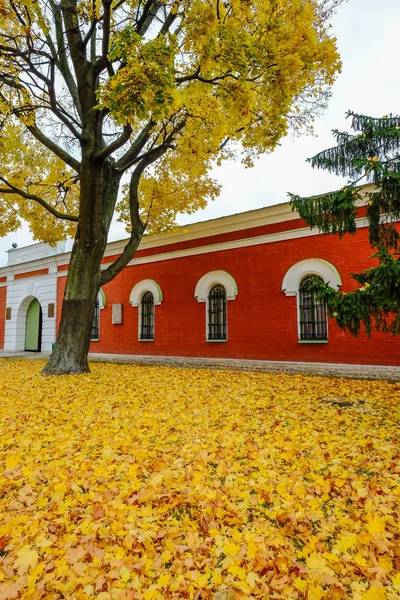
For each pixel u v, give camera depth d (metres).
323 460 3.85
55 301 18.91
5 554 2.39
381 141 6.09
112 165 9.84
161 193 12.06
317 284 5.98
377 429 4.84
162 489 3.19
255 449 4.13
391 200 5.89
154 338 14.99
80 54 8.45
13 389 7.52
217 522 2.72
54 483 3.32
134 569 2.21
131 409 5.89
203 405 6.15
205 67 6.04
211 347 13.29
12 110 7.96
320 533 2.60
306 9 7.08
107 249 16.95
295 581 2.06
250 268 12.45
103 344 16.78
